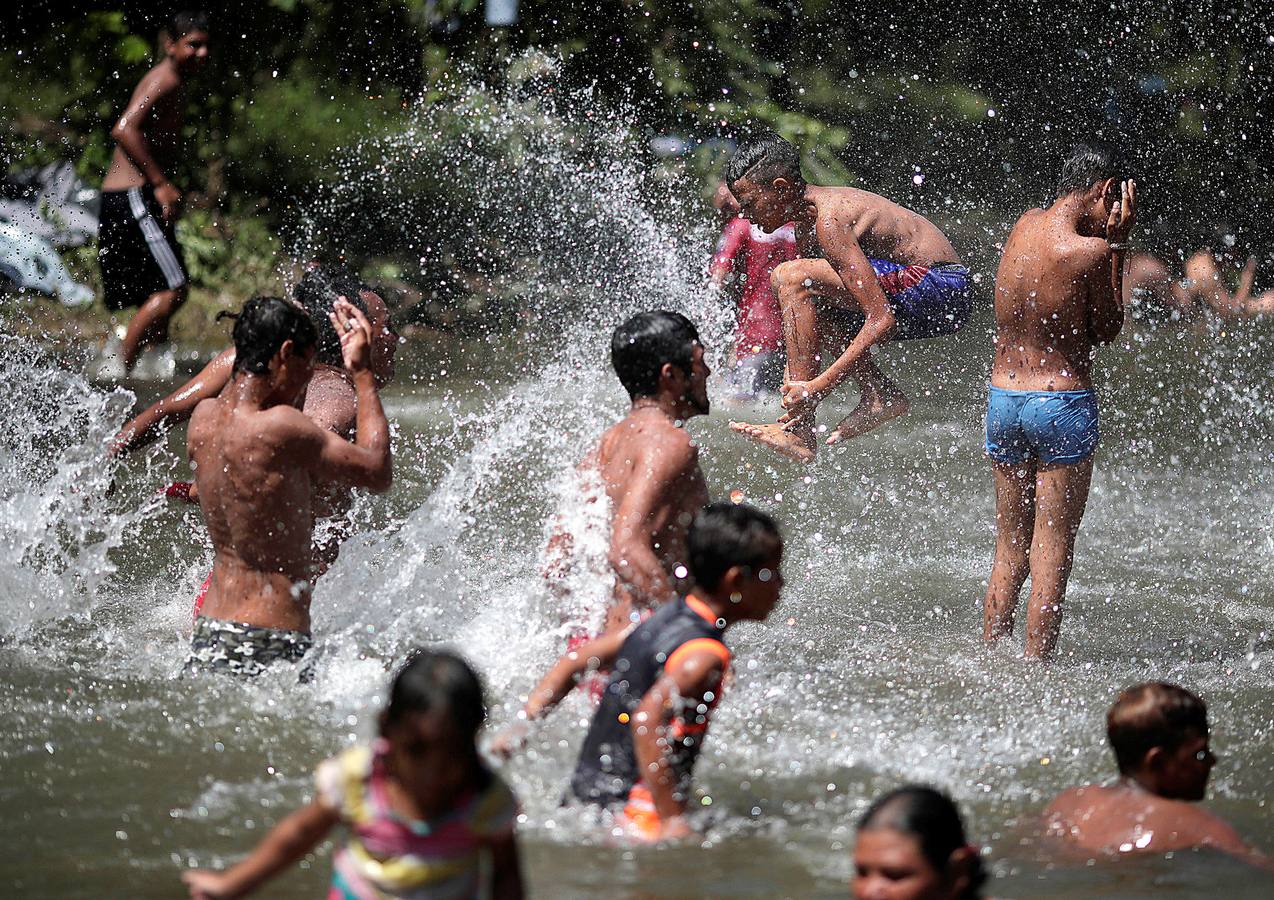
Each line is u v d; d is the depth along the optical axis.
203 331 45.62
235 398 14.88
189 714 13.61
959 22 51.69
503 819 8.52
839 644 16.88
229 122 49.62
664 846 10.65
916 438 30.69
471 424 31.03
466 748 8.33
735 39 50.94
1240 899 9.80
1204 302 39.09
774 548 11.14
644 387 13.84
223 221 48.97
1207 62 50.09
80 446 21.06
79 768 12.27
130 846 10.73
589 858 10.42
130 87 50.44
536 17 50.88
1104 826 10.84
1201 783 10.98
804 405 22.47
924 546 22.20
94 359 38.88
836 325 23.33
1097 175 16.89
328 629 16.31
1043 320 16.77
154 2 51.16
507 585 18.27
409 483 25.17
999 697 14.84
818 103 51.72
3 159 48.53
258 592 14.84
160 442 27.62
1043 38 51.09
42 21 50.88
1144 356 37.56
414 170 49.09
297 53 50.94
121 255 28.56
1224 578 20.67
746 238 32.09
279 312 14.84
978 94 51.56
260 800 11.64
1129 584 20.25
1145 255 39.94
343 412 16.66
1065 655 16.72
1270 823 11.48
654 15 50.56
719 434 29.58
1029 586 20.12
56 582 18.25
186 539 20.62
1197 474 28.09
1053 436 16.69
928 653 16.55
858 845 8.75
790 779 12.20
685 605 11.23
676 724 10.77
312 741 13.01
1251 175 49.47
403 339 44.31
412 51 51.47
